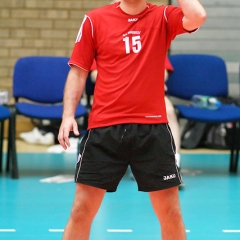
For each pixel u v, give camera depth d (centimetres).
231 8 2295
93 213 743
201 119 1532
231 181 1555
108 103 725
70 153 1967
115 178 727
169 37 741
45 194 1348
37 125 2216
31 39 2339
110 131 718
